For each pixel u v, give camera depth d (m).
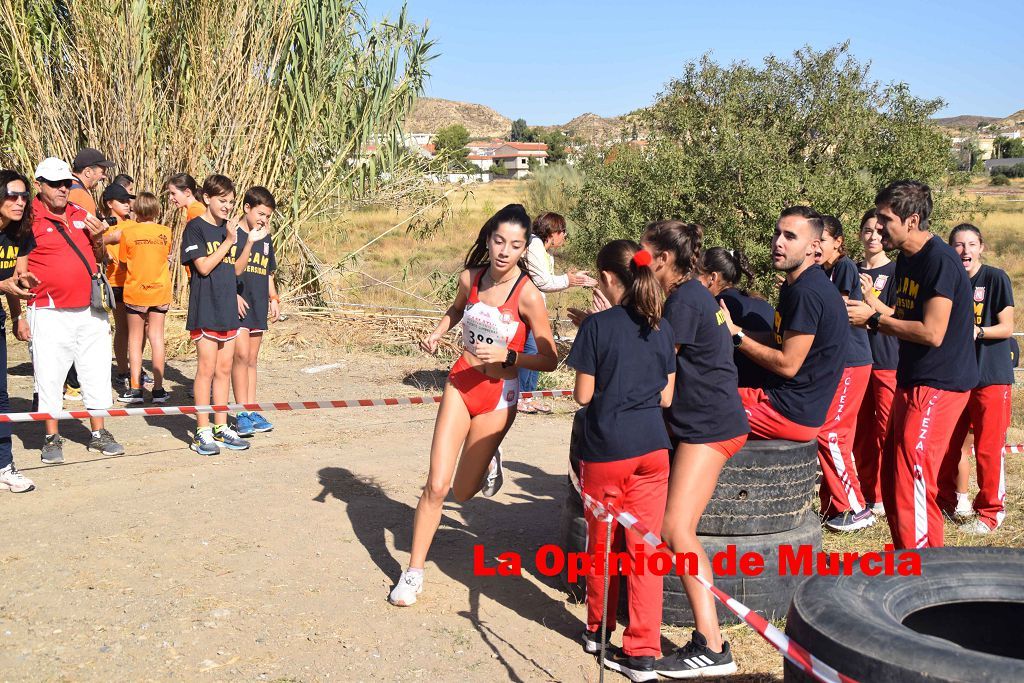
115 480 6.26
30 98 11.75
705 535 4.45
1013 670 2.55
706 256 5.33
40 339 6.37
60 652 3.91
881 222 4.67
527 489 6.56
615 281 3.99
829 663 2.80
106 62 11.60
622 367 3.83
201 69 12.11
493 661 3.99
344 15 13.12
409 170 13.64
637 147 13.53
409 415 8.68
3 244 5.93
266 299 7.62
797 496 4.50
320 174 13.23
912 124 12.94
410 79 13.47
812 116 13.16
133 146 11.81
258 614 4.34
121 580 4.65
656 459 3.89
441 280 14.27
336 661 3.93
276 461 6.92
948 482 6.34
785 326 4.61
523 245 4.34
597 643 4.07
